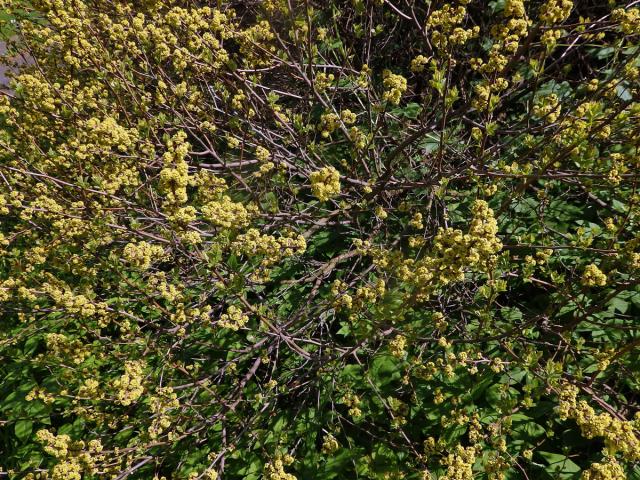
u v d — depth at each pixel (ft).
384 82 11.12
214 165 14.30
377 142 16.16
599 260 12.19
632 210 11.09
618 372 10.51
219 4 12.89
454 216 13.92
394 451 11.07
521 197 13.23
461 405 11.06
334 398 12.28
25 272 13.38
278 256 10.09
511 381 11.05
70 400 13.97
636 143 10.57
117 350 13.04
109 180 11.88
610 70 12.30
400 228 15.43
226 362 13.52
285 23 14.24
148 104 15.33
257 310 10.16
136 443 11.22
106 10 15.46
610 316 11.64
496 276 11.23
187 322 11.75
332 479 11.07
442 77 10.67
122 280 12.10
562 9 8.80
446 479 8.82
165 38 12.86
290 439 11.94
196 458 12.01
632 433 7.46
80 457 9.23
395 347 9.87
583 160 10.37
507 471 10.09
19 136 14.07
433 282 8.98
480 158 12.01
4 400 14.69
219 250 8.68
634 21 9.38
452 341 10.28
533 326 11.00
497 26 9.53
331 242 15.98
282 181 13.71
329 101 14.29
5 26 17.47
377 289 10.68
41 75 14.84
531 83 13.56
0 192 13.14
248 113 14.35
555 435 10.54
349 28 18.40
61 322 15.19
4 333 15.33
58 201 13.19
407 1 12.51
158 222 12.66
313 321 13.34
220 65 12.97
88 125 9.90
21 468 13.37
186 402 11.62
